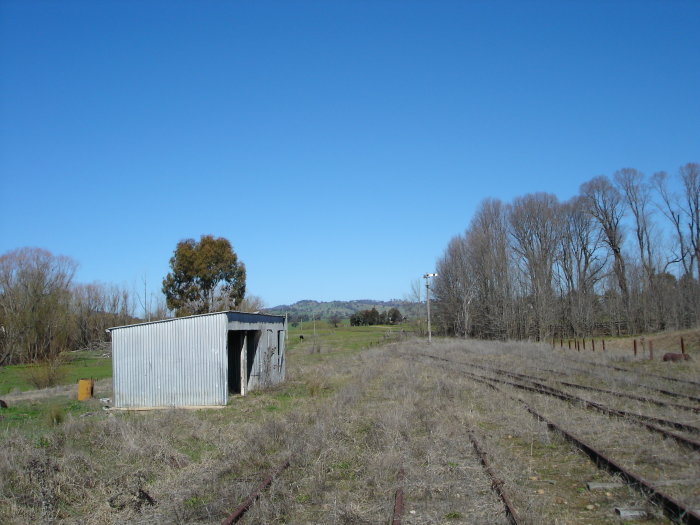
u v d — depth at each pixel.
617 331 67.56
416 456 10.38
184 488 9.26
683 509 6.70
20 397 25.61
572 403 15.60
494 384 21.31
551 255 65.25
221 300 60.59
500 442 11.58
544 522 6.77
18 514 8.09
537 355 36.53
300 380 26.20
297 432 12.64
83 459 10.67
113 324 72.44
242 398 21.17
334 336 89.44
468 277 72.56
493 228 68.06
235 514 7.39
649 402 15.09
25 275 55.53
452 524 7.02
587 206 66.12
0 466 9.58
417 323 92.31
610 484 8.21
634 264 64.62
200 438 13.26
